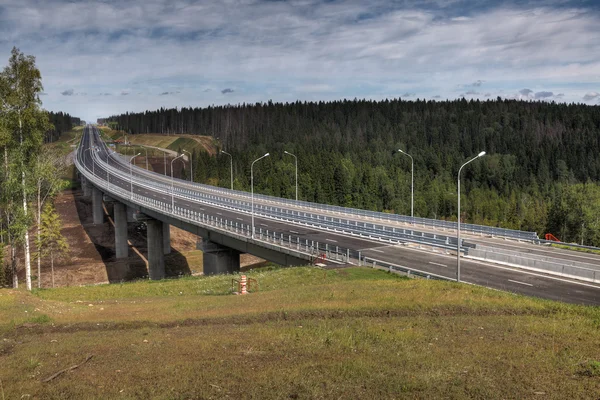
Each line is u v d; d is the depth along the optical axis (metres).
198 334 19.94
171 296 36.31
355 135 199.50
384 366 15.29
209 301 29.81
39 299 29.83
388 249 46.81
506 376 14.40
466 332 19.69
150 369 15.30
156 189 105.19
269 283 36.56
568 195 94.31
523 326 20.48
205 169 157.75
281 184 129.62
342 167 130.00
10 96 39.72
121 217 89.50
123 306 29.70
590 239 88.62
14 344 19.05
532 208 116.81
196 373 14.88
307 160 141.88
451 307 24.30
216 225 57.34
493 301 25.58
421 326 20.75
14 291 30.69
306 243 46.50
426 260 41.75
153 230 76.38
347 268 38.72
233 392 13.39
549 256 42.78
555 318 22.38
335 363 15.57
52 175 45.03
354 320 22.09
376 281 32.50
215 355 16.70
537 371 14.84
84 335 20.56
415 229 60.28
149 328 21.88
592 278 33.91
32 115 40.84
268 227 60.19
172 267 85.44
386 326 20.62
